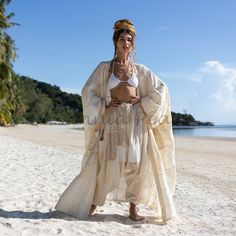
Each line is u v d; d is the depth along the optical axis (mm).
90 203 2896
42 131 31609
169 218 2869
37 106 64250
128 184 2869
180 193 4652
